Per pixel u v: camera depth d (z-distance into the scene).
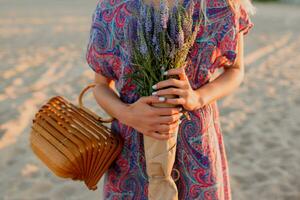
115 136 1.64
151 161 1.51
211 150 1.61
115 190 1.68
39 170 4.19
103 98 1.64
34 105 5.90
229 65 1.64
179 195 1.64
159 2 1.50
